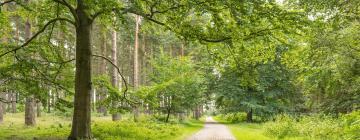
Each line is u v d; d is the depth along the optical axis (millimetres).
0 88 17594
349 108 23938
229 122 53906
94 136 16672
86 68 15664
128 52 54719
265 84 45281
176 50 57438
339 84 22250
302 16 13797
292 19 13789
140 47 48750
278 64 44688
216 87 49562
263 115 46781
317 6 15234
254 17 13859
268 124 27188
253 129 33250
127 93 19141
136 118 30031
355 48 17672
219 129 32688
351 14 15852
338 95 24047
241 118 55688
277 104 47469
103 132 18125
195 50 45406
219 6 13789
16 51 17109
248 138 21516
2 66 16953
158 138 19031
